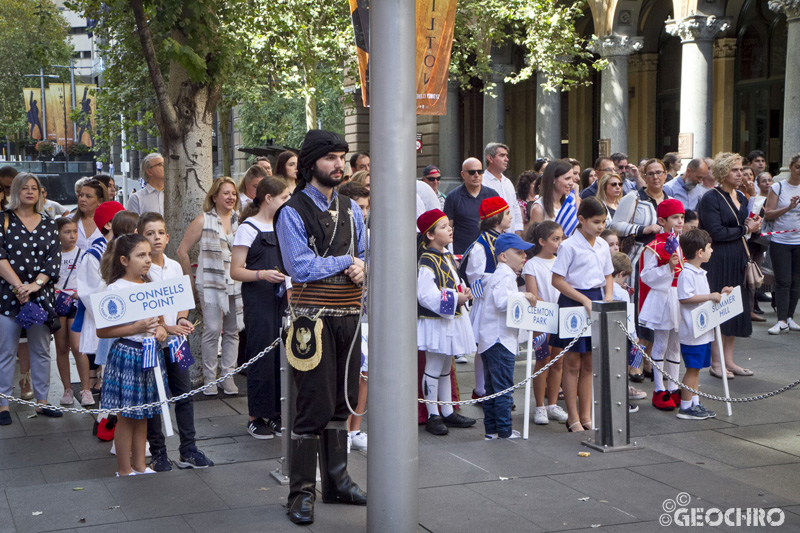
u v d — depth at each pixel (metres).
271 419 7.06
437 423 7.02
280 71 19.12
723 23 19.61
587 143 30.17
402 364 4.19
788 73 16.53
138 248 5.60
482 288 7.55
